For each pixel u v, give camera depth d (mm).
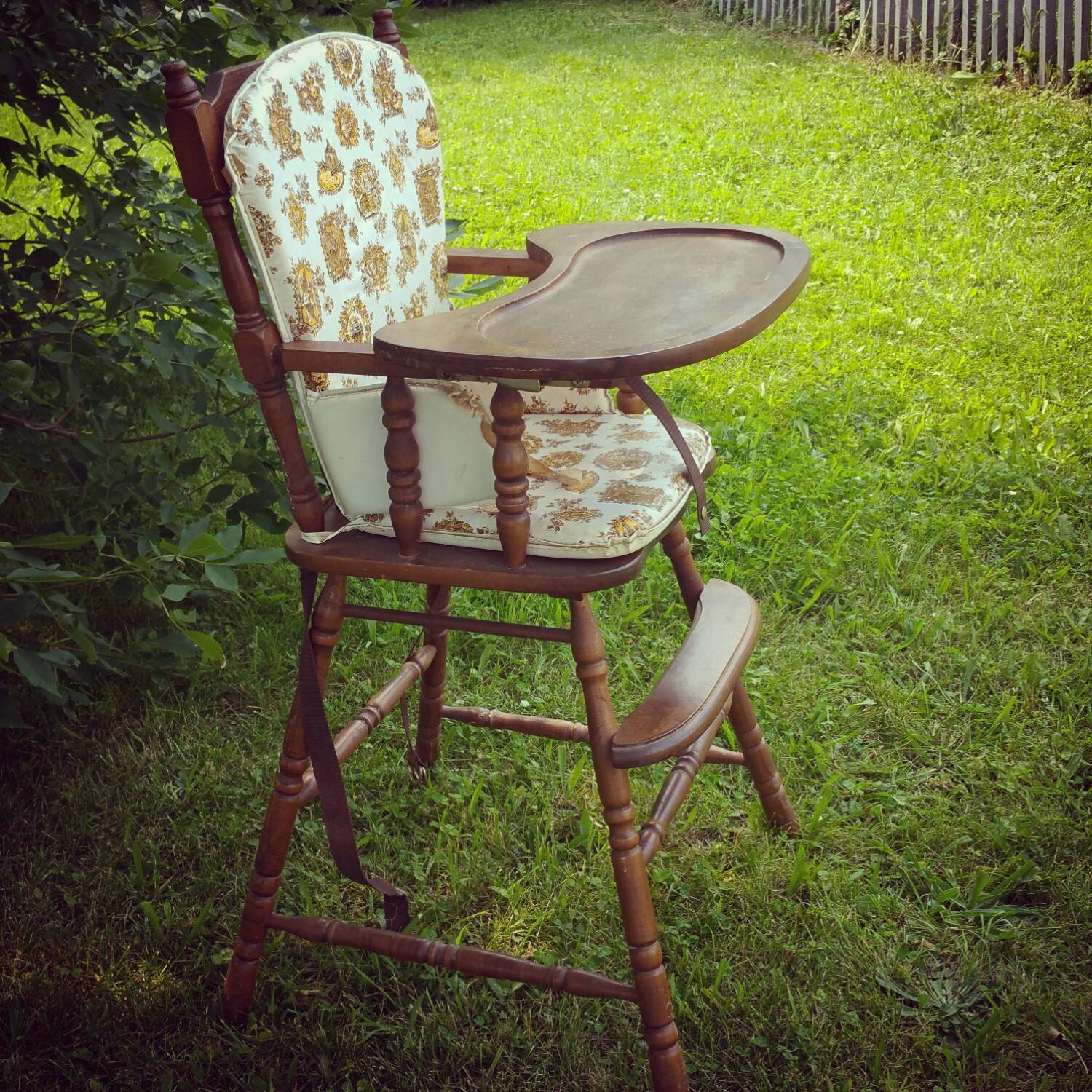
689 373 3561
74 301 2309
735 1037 1593
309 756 1580
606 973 1697
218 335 2494
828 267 4273
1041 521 2732
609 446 1666
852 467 2984
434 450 1425
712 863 1893
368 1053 1609
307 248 1450
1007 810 1943
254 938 1613
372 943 1581
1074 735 2098
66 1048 1628
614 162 5852
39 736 2256
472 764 2148
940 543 2707
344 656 2467
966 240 4445
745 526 2750
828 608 2521
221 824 2023
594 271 1578
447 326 1332
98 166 5160
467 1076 1569
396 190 1696
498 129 6699
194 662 2420
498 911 1825
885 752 2125
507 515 1355
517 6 11445
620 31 9680
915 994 1637
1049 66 6254
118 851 1967
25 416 2473
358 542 1493
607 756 1399
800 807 1997
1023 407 3211
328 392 1438
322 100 1514
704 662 1499
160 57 2318
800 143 5855
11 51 2148
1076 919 1729
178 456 2562
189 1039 1632
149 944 1778
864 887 1814
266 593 2662
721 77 7508
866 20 7742
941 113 5941
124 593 2072
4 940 1795
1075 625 2383
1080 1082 1500
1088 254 4238
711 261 1558
